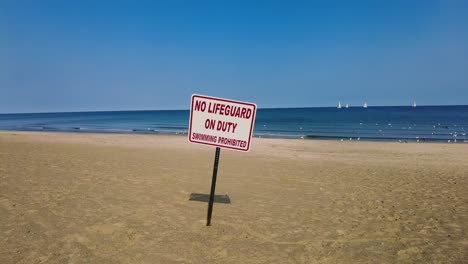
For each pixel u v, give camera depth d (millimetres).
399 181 9562
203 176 9578
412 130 43719
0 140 22406
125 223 5141
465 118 74625
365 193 7891
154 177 9070
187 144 21531
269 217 5750
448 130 43094
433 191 8188
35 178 8391
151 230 4879
